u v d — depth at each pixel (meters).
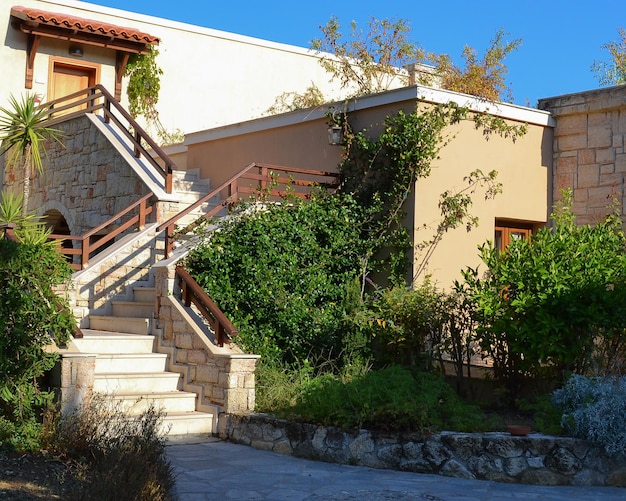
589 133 12.77
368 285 11.84
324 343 10.52
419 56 17.81
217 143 15.31
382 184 11.80
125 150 13.38
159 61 19.17
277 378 9.53
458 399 8.84
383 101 11.92
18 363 7.70
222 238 10.52
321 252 11.27
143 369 10.03
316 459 8.20
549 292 8.86
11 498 5.87
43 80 17.81
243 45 20.27
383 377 8.80
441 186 11.84
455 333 9.66
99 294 11.62
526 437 7.66
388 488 7.05
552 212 13.20
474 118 12.21
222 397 9.22
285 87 20.81
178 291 10.40
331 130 12.32
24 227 9.73
